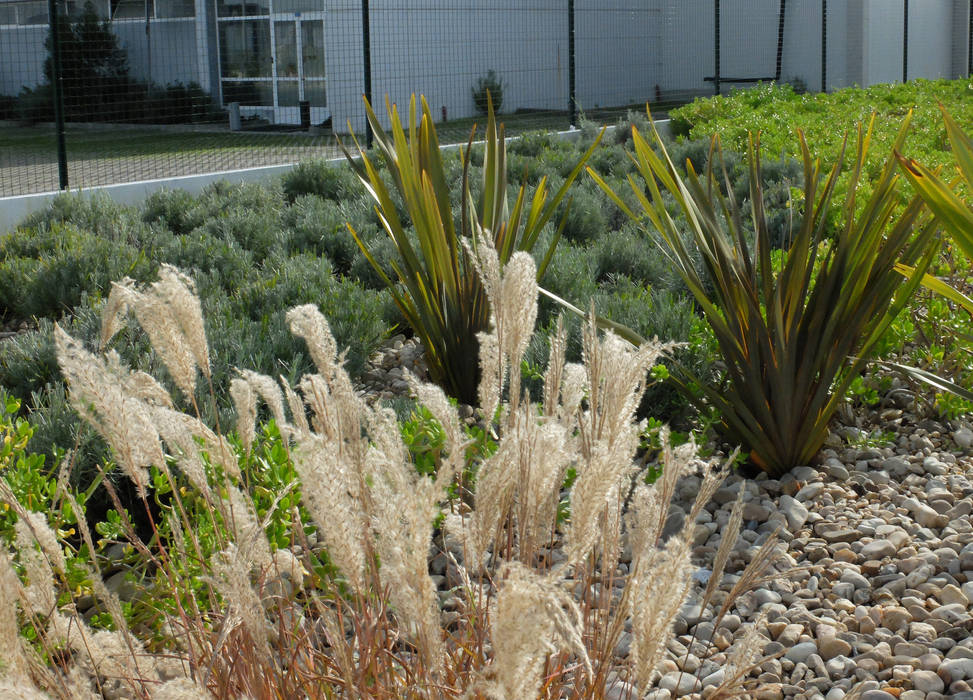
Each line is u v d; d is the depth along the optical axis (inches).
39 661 50.4
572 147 467.2
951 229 104.6
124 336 182.2
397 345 218.4
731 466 147.6
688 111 587.8
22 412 164.2
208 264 257.6
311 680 60.6
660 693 84.6
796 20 928.3
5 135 746.2
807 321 141.0
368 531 57.2
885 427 164.6
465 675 60.9
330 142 614.9
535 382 168.6
